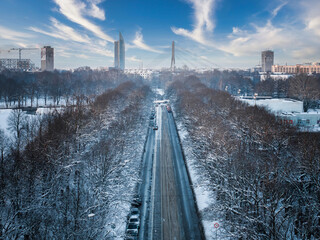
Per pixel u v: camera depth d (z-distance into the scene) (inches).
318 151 2667.3
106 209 2218.3
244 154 2790.4
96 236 1863.9
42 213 1919.3
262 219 1812.3
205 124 3836.1
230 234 1950.1
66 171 2689.5
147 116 6993.1
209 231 2268.7
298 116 5255.9
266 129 3287.4
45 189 2288.4
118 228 2236.7
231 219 2107.5
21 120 5162.4
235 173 2257.6
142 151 4367.6
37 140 3075.8
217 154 2802.7
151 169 3710.6
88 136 3732.8
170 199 2886.3
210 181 2674.7
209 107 5659.5
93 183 2465.6
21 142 3777.1
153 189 3117.6
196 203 2780.5
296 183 2356.1
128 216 2519.7
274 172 2284.7
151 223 2463.1
